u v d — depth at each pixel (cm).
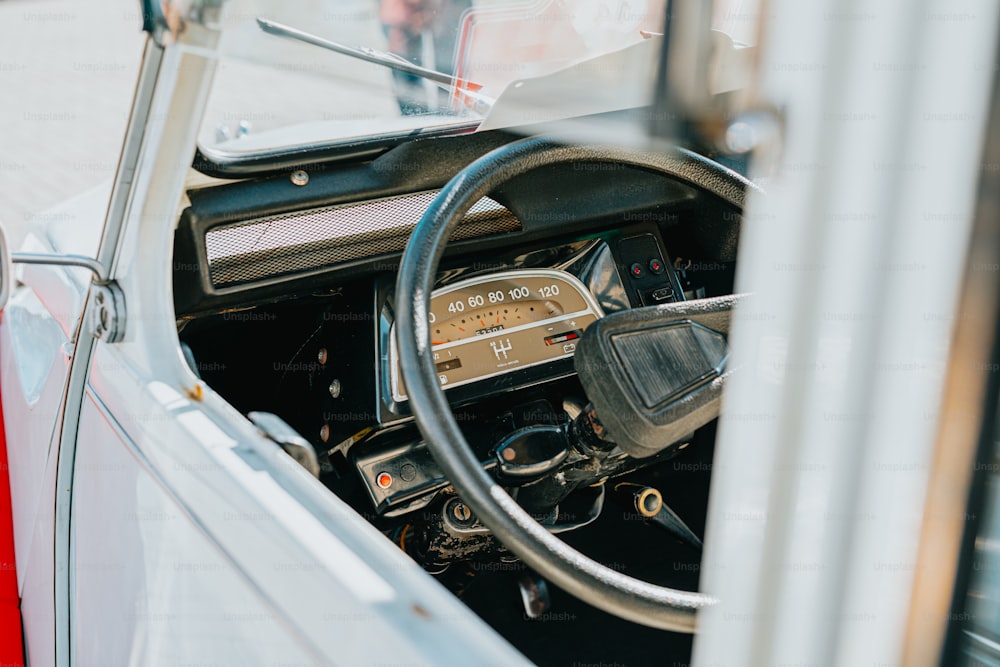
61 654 152
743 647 54
